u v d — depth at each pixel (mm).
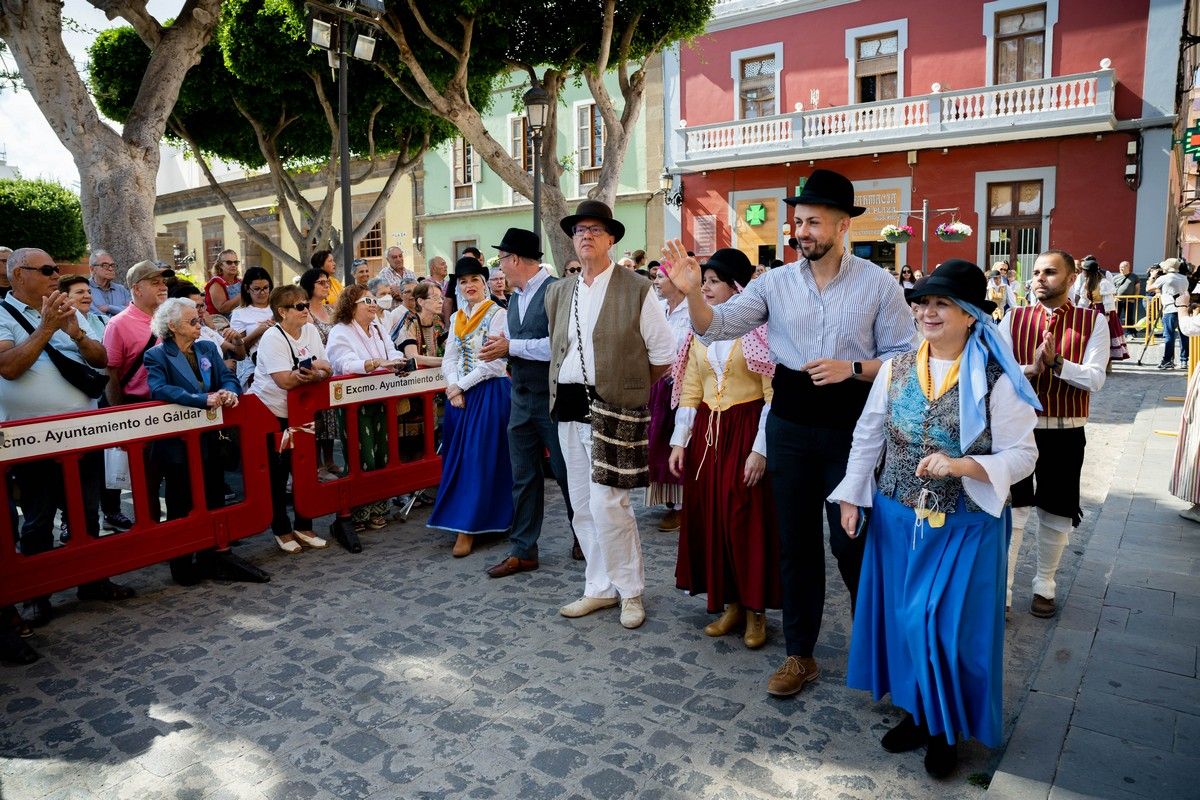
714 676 3418
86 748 2945
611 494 3848
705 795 2604
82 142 7918
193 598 4398
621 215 21344
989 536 2582
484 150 11633
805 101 18688
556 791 2639
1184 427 5176
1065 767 2621
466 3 10242
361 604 4270
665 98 20266
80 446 4051
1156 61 15242
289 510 6277
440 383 6043
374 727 3053
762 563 3568
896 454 2744
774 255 19359
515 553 4707
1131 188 15703
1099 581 4211
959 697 2580
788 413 3143
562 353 4016
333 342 5527
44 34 7645
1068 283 3844
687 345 3857
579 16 11844
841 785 2643
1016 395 2523
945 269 2570
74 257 19188
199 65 13664
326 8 8336
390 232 25203
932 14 17078
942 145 16891
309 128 15789
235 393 4734
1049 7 16031
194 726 3084
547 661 3574
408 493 5844
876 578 2842
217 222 29672
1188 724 2855
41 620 4074
